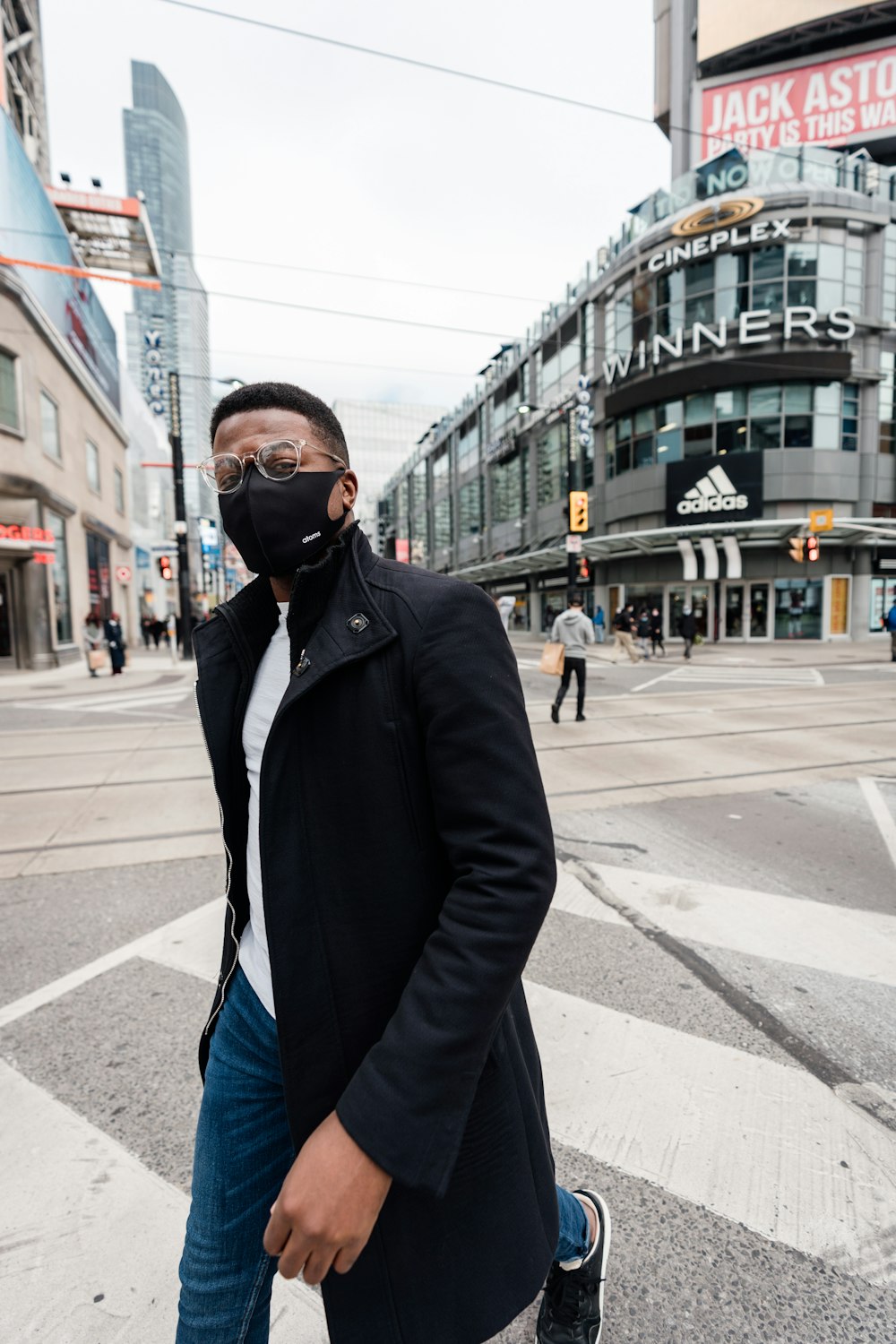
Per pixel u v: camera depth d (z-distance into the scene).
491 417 42.62
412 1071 0.78
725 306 24.28
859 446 24.53
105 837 4.74
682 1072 2.27
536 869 0.83
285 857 0.93
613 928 3.30
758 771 6.37
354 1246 0.78
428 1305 0.89
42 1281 1.57
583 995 2.72
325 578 0.97
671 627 27.38
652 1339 1.43
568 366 31.91
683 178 25.16
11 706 11.77
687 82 36.84
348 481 1.05
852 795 5.59
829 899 3.62
